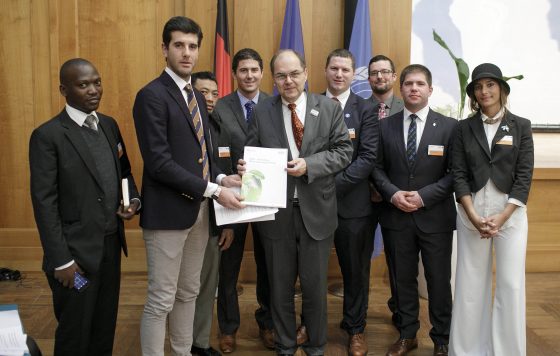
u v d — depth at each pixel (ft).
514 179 7.94
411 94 8.79
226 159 9.30
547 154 14.06
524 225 7.94
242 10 12.66
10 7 12.69
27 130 13.07
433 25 13.79
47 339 9.59
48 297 11.71
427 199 8.62
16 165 13.17
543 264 13.82
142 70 12.95
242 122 9.52
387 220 9.14
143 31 12.84
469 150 8.09
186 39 7.15
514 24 13.89
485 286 8.31
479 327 8.38
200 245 7.99
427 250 8.86
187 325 8.16
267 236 7.92
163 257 7.38
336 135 7.89
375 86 10.94
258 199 7.36
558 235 13.83
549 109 14.23
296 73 7.53
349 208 9.15
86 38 12.82
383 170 9.32
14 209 13.33
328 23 12.84
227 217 7.30
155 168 7.01
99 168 7.03
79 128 6.89
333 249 13.19
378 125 9.24
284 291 8.05
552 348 9.48
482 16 13.83
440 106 13.97
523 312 8.03
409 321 9.21
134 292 12.10
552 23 13.92
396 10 12.79
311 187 7.77
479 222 7.86
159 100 7.07
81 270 6.81
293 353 8.20
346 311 9.40
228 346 9.31
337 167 7.69
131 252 13.47
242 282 13.15
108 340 7.55
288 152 7.80
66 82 6.81
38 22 12.74
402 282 9.14
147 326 7.46
